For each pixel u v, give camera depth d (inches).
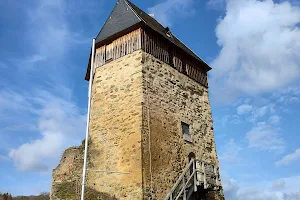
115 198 449.4
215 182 509.4
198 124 602.2
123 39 566.9
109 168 481.7
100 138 518.9
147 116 489.1
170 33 677.3
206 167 504.4
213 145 621.9
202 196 538.3
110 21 625.6
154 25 624.1
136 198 430.3
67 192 468.4
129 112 497.4
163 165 479.5
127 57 545.3
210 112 652.1
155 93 523.5
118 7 642.2
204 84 670.5
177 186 484.7
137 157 454.9
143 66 521.3
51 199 475.2
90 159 510.9
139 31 548.1
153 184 449.1
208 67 689.6
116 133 499.8
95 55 600.4
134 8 643.5
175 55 609.3
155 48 561.9
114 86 541.6
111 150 493.4
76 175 510.9
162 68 560.7
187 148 544.4
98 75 576.1
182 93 589.3
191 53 675.4
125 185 450.3
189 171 522.0
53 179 523.5
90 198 446.0
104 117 530.9
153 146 476.4
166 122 521.7
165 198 431.5
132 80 519.2
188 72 631.8
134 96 503.5
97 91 564.1
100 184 480.1
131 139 474.3
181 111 567.5
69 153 538.3
